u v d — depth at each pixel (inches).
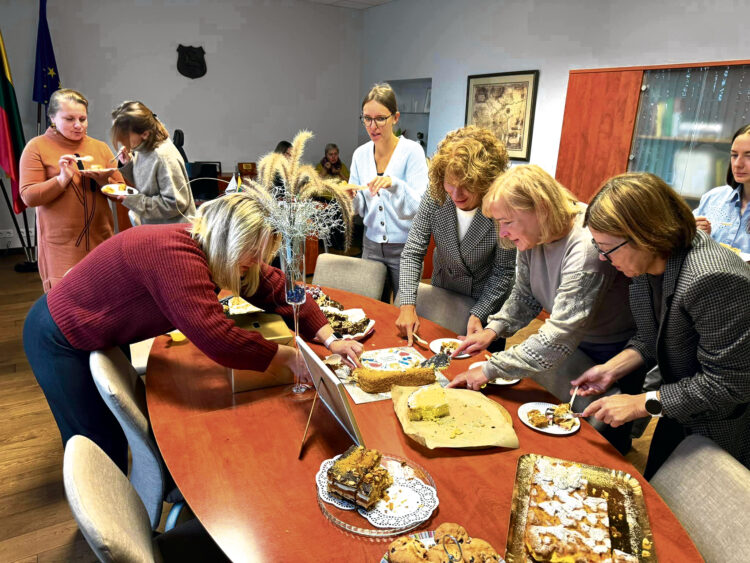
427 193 82.4
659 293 52.3
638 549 37.0
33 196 99.1
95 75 227.8
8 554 71.9
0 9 202.2
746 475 40.2
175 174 103.9
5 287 181.9
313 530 38.7
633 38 146.5
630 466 46.6
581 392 55.6
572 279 56.0
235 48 256.8
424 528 39.3
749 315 43.8
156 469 53.1
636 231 45.9
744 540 37.3
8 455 92.7
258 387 59.5
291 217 54.9
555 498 42.0
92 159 102.8
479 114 204.8
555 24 168.6
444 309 86.4
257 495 42.3
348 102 297.9
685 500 42.9
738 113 112.9
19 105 214.2
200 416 53.6
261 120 273.7
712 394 46.0
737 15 122.6
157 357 67.1
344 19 281.7
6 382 117.4
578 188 149.0
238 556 36.2
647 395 49.5
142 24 232.5
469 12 204.8
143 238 53.7
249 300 67.1
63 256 106.0
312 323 67.2
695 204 124.6
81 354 57.9
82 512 33.5
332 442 49.6
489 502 42.1
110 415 63.8
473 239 75.9
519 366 55.7
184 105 251.6
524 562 35.9
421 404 52.2
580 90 143.3
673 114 125.1
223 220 53.3
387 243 109.2
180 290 52.1
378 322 80.2
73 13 217.3
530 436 51.3
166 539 48.1
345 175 260.1
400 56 255.4
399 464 45.8
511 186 55.8
